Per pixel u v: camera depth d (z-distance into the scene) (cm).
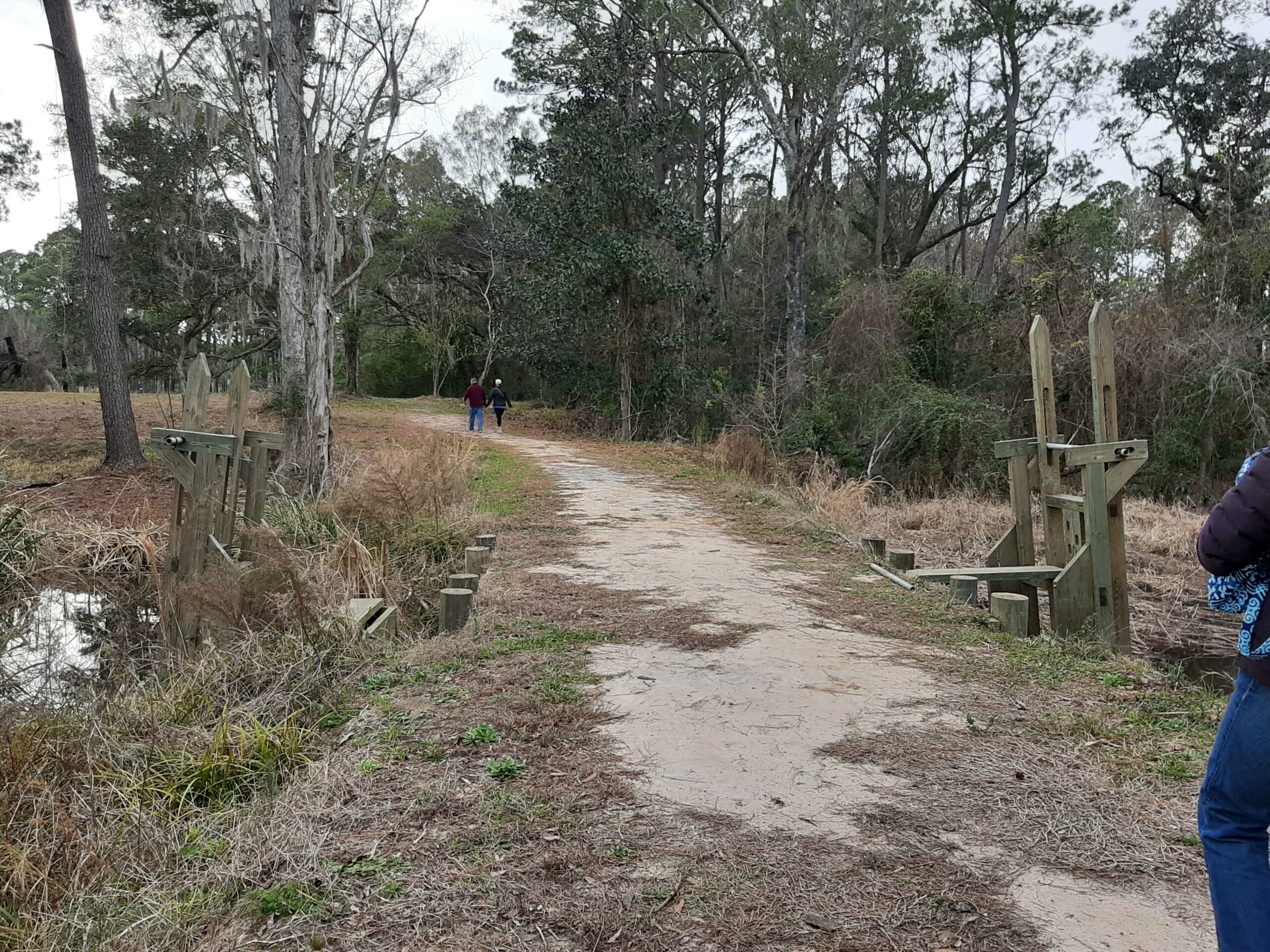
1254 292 2158
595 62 2892
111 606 1033
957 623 659
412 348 5088
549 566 857
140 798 390
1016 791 357
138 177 2786
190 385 774
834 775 374
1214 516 214
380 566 868
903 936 256
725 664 540
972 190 4400
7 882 323
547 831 322
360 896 278
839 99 2834
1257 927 208
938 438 2055
